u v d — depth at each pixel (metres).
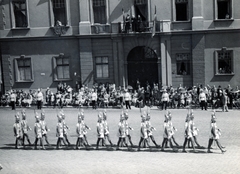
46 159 15.40
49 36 33.91
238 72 32.31
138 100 29.39
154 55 33.88
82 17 33.38
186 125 16.16
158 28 32.47
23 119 17.97
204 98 27.64
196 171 12.99
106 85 32.94
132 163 14.35
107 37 33.31
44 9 33.84
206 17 32.19
